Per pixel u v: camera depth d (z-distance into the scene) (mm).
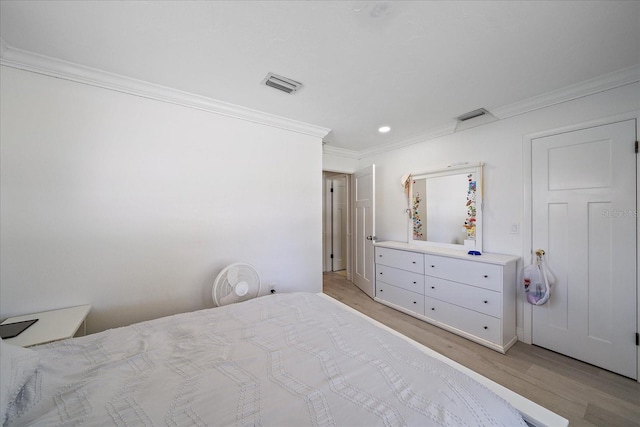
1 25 1229
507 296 2125
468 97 2057
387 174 3611
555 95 1964
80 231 1630
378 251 3283
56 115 1566
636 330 1697
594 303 1866
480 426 662
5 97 1444
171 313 1947
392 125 2717
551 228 2068
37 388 793
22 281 1474
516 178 2283
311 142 2775
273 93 1972
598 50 1442
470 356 2020
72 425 667
